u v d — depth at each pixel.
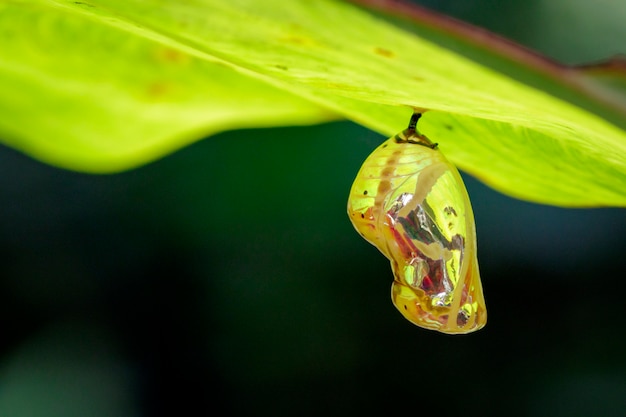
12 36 0.22
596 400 0.41
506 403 0.42
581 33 0.30
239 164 0.40
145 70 0.22
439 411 0.42
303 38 0.18
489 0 0.30
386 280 0.42
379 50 0.18
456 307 0.20
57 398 0.42
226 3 0.18
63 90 0.22
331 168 0.39
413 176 0.20
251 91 0.22
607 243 0.41
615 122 0.18
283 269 0.42
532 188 0.20
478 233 0.42
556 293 0.42
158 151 0.23
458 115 0.20
